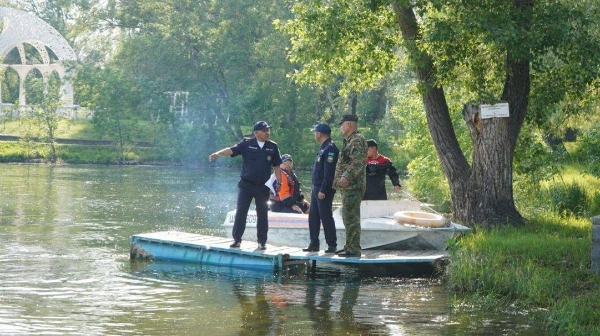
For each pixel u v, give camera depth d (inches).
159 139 1966.0
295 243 553.3
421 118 917.2
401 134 1929.1
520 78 610.9
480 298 413.1
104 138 2063.2
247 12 2052.2
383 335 343.3
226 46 1991.9
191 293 426.9
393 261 472.4
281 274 484.1
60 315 373.1
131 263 520.7
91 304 397.4
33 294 417.7
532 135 732.7
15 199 953.5
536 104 650.2
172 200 995.9
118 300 407.2
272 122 1953.7
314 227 496.1
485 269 436.5
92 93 1978.3
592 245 425.4
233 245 512.7
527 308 392.8
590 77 608.1
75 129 2142.0
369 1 586.6
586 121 912.9
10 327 348.2
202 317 373.1
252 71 2066.9
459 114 834.2
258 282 458.6
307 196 1047.0
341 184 468.1
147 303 401.4
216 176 1497.3
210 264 512.7
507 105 596.7
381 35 636.7
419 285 452.8
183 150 1926.7
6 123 2180.1
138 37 2117.4
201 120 2009.1
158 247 538.9
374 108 2335.1
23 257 535.2
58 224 723.4
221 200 1008.9
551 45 572.7
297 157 1921.8
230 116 1968.5
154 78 2197.3
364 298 416.8
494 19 551.5
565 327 350.6
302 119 1983.3
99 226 716.7
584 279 421.4
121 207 895.1
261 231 507.2
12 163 1748.3
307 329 352.2
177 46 2059.5
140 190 1139.9
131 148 1966.0
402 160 1785.2
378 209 552.1
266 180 505.0
